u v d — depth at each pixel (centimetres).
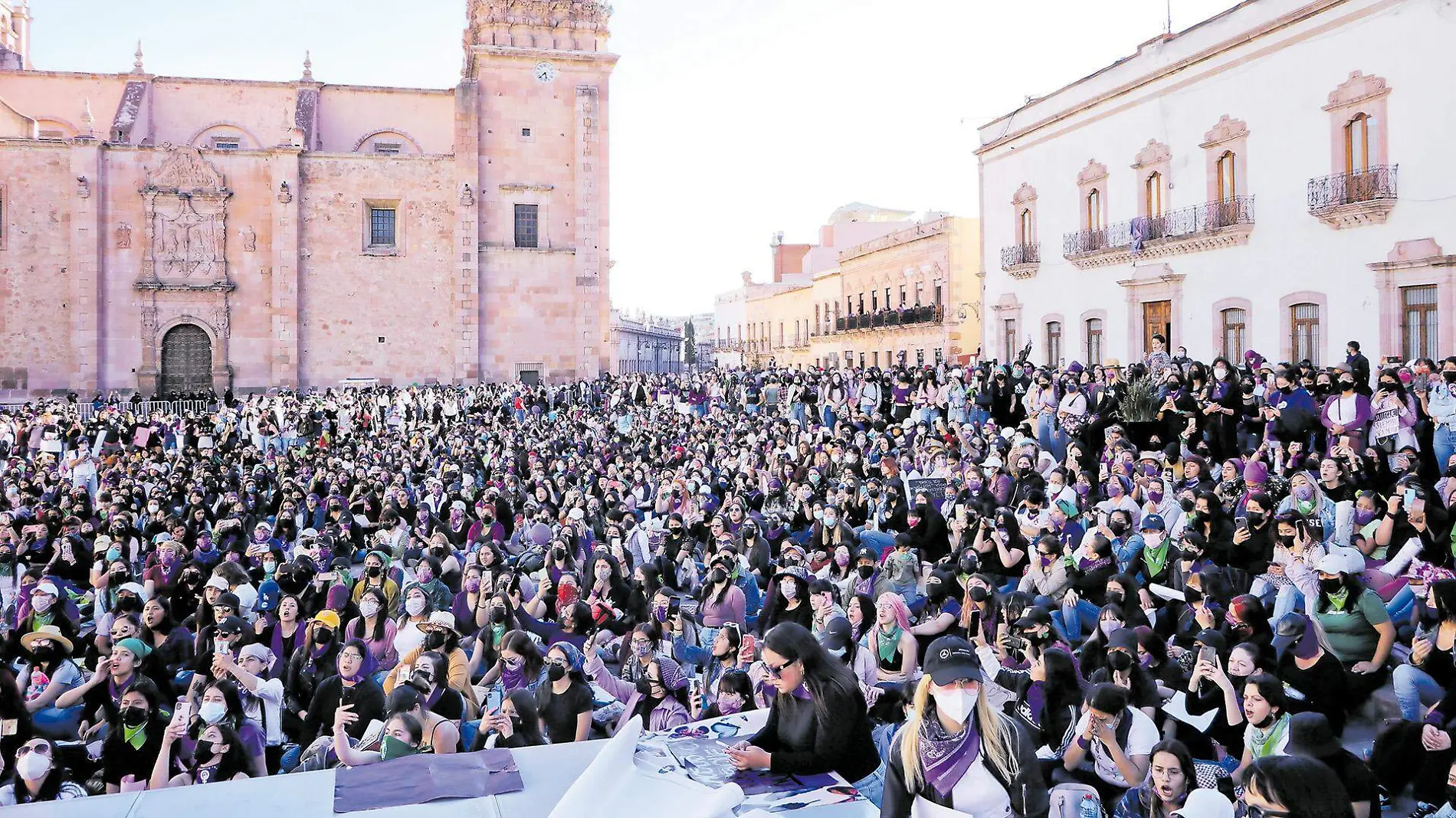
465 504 2028
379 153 5200
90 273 4753
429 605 1139
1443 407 1562
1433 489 1293
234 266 4969
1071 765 783
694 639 1200
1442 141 2312
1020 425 2355
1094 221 3519
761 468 2297
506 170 5159
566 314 5238
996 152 4084
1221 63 2933
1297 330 2734
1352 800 619
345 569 1338
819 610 1114
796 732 552
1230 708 826
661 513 2072
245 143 5309
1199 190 3042
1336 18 2561
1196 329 3066
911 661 966
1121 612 1015
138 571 1591
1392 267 2434
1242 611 920
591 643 1139
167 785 811
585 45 5272
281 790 523
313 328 5044
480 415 3966
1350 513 1255
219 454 3023
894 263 5875
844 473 1942
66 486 2184
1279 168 2755
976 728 506
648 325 11994
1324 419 1703
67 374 4788
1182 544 1183
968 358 5038
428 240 5141
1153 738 742
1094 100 3453
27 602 1281
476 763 555
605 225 5262
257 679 954
